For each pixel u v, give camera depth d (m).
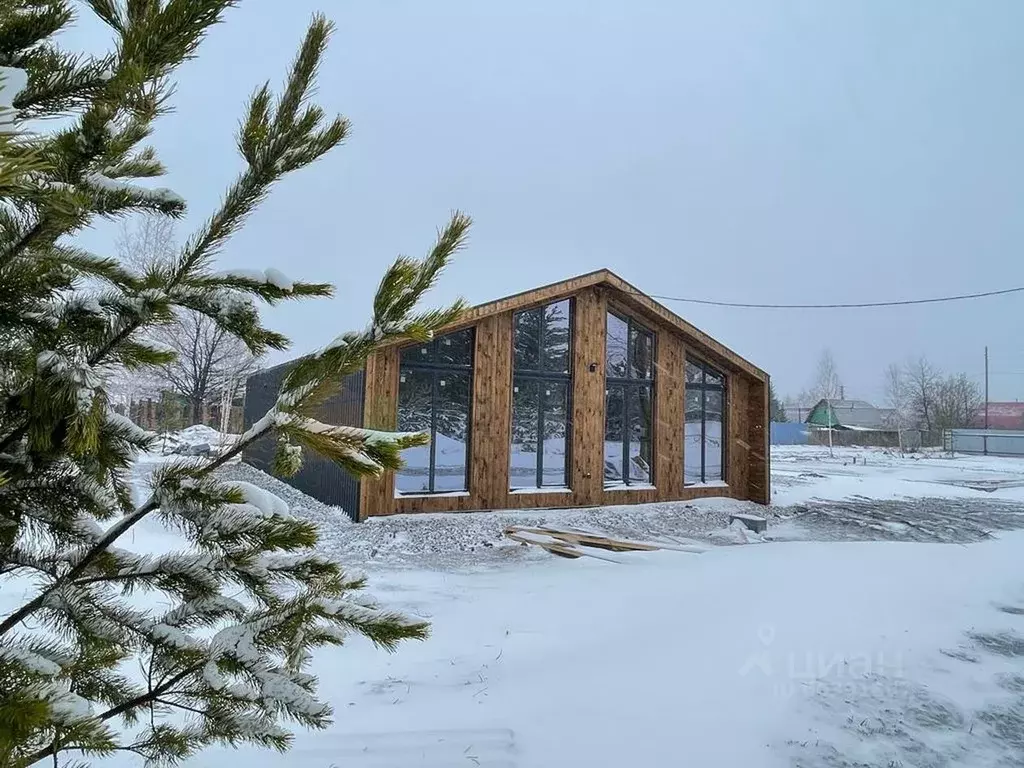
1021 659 4.74
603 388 14.34
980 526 12.97
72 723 1.10
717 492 15.88
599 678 4.22
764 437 16.03
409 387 12.06
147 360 1.49
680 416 15.46
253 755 3.11
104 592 1.64
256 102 1.66
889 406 60.88
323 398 1.51
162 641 1.55
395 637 1.62
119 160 1.55
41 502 1.50
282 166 1.63
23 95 1.16
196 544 1.49
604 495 14.12
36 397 1.15
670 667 4.41
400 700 3.84
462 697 3.90
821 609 5.73
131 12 1.24
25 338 1.34
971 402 54.91
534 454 13.55
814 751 3.39
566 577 7.17
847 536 11.72
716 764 3.22
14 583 4.09
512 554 8.91
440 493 12.27
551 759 3.20
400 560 8.37
